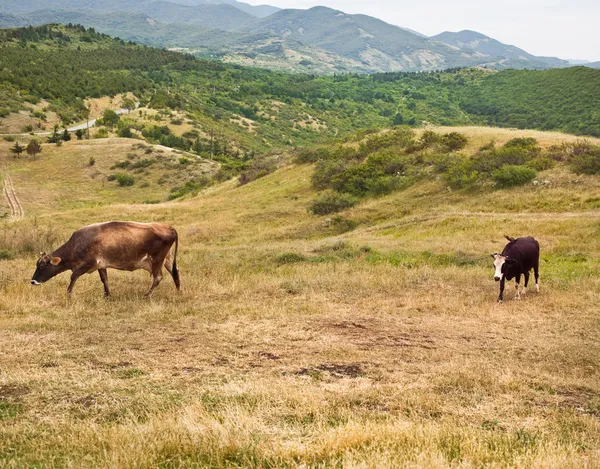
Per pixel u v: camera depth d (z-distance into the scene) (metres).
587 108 154.50
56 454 5.11
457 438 5.47
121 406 6.36
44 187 94.00
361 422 5.85
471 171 37.28
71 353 8.55
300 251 22.11
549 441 5.48
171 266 14.49
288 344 9.38
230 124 187.00
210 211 44.25
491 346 9.79
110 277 16.42
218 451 5.08
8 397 6.67
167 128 150.38
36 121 147.38
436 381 7.54
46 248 25.16
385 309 12.61
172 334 9.89
